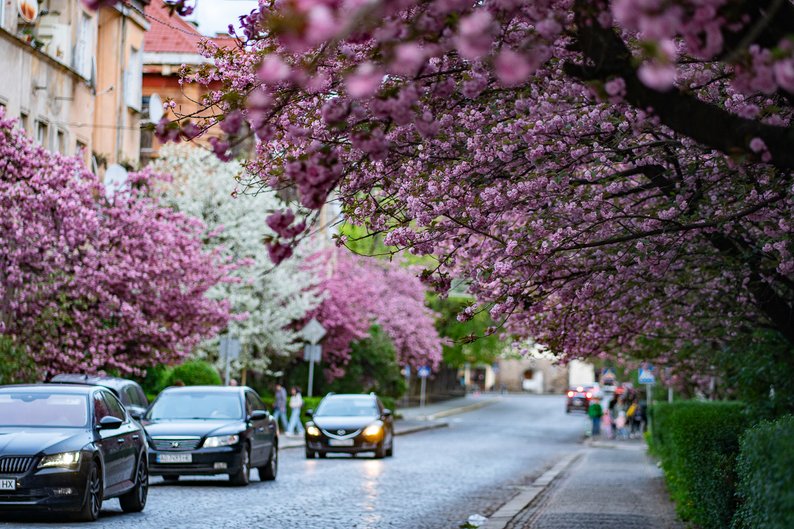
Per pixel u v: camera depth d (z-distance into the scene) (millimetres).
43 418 16984
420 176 12156
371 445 37125
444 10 6348
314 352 48469
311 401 54938
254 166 12781
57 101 37500
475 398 128875
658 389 52062
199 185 51812
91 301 31219
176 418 25562
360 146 7629
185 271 33656
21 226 28656
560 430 73688
